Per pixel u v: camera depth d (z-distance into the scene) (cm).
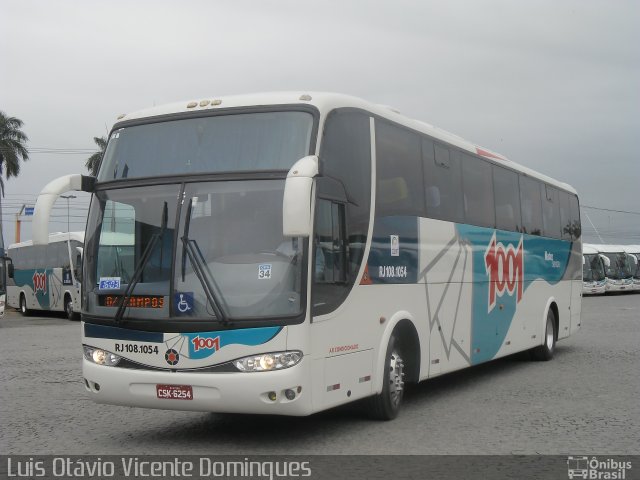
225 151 823
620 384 1242
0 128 6881
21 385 1252
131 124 883
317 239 791
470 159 1259
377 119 952
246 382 743
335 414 992
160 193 817
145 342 784
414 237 1026
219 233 782
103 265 834
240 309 756
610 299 4641
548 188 1689
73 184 859
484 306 1280
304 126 814
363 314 880
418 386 1260
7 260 2958
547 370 1445
